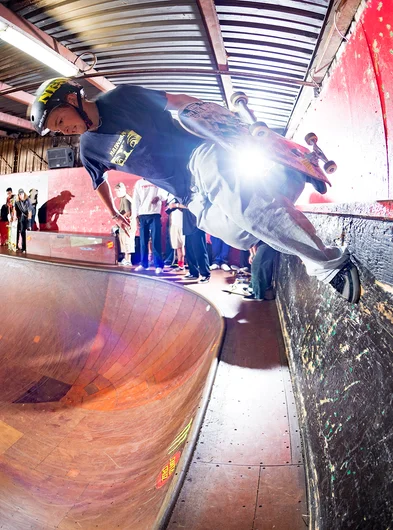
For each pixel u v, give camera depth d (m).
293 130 7.16
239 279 6.53
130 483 3.24
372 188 2.52
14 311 8.46
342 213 1.84
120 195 8.84
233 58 5.12
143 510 2.54
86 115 2.02
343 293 1.62
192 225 6.49
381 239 1.27
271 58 4.77
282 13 3.73
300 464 2.04
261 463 2.06
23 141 15.73
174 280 6.81
